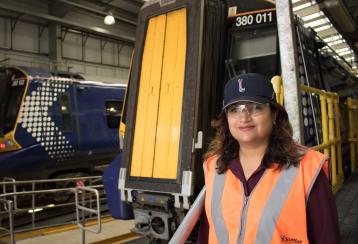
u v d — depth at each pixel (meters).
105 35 21.19
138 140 4.16
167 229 3.78
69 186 10.24
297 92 2.69
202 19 3.85
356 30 8.44
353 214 4.36
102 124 10.89
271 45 4.62
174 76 3.95
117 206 4.46
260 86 1.71
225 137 1.88
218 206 1.77
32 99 9.30
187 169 3.68
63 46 19.86
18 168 9.04
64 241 6.31
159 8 4.21
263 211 1.63
